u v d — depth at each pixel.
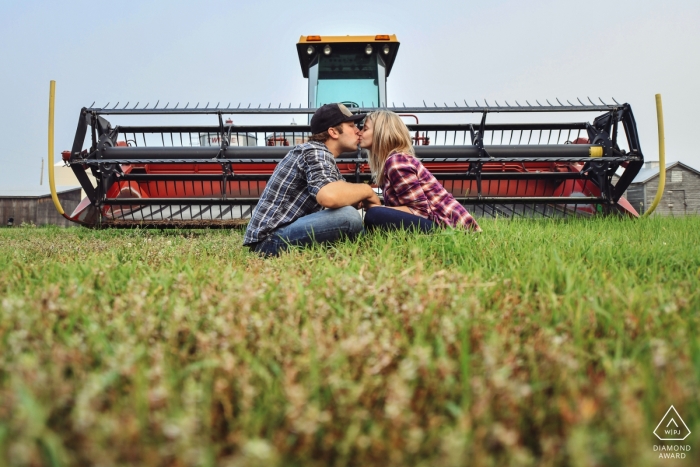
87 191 6.82
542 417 1.03
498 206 8.08
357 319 1.57
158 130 7.59
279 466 0.89
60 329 1.54
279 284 2.16
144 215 8.00
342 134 4.13
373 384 1.13
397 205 4.28
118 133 7.53
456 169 7.98
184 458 0.82
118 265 2.89
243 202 6.91
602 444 0.89
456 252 3.18
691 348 1.31
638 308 1.79
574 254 3.15
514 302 1.94
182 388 1.15
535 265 2.54
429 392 1.13
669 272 2.66
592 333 1.60
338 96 9.42
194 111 6.71
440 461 0.85
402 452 0.90
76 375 1.17
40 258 3.73
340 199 3.80
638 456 0.83
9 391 1.03
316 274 2.53
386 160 4.23
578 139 7.54
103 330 1.53
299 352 1.38
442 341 1.37
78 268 2.70
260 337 1.47
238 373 1.16
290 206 4.02
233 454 0.94
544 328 1.60
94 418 0.88
